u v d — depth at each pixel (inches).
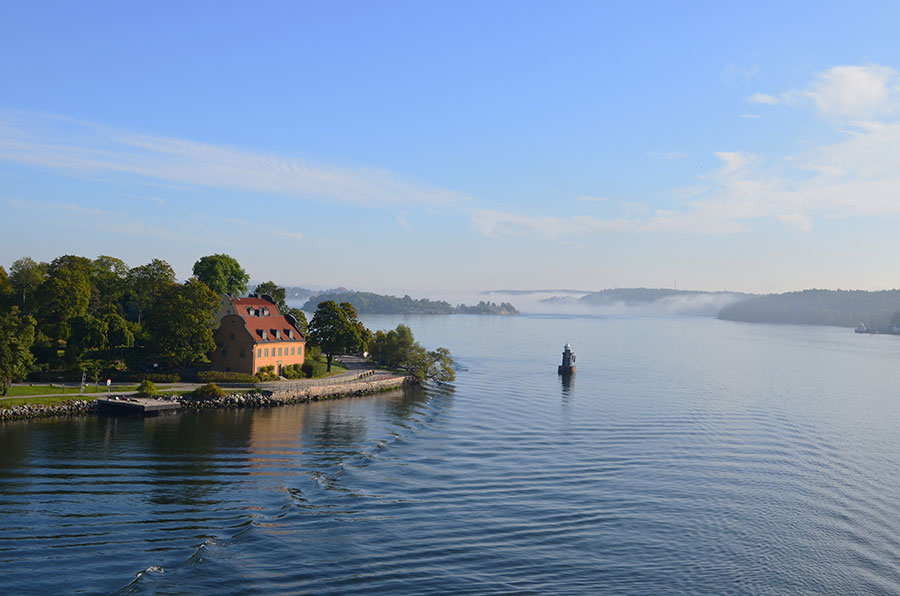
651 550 2250.2
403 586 1926.7
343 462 3134.8
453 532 2335.1
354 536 2256.4
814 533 2428.6
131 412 3944.4
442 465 3174.2
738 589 1998.0
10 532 2133.4
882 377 7332.7
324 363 5949.8
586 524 2461.9
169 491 2603.3
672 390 6028.5
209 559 2016.5
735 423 4402.1
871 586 2037.4
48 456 2984.7
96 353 4761.3
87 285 5088.6
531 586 1967.3
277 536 2219.5
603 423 4323.3
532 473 3085.6
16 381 4293.8
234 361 4963.1
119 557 1998.0
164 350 4680.1
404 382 5871.1
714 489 2910.9
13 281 5442.9
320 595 1846.7
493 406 4928.6
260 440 3489.2
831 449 3686.0
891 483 3041.3
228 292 6471.5
